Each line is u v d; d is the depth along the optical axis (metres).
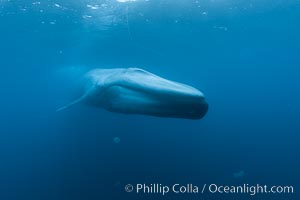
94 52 18.72
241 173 24.11
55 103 17.59
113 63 19.84
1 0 13.38
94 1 13.52
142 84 6.58
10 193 20.98
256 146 35.91
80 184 20.11
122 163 21.97
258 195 20.11
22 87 24.48
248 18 18.39
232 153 31.70
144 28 17.17
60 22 15.48
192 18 17.06
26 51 18.77
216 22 18.23
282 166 29.25
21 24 15.73
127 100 6.68
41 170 24.41
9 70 21.53
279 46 26.73
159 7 15.09
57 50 18.33
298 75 42.50
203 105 5.85
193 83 36.88
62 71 17.20
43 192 20.34
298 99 50.78
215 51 24.97
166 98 6.08
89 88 9.25
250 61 31.59
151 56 20.97
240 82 41.50
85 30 16.36
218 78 38.22
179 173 21.39
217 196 19.06
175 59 25.27
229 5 16.09
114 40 17.81
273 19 19.19
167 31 18.36
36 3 13.62
